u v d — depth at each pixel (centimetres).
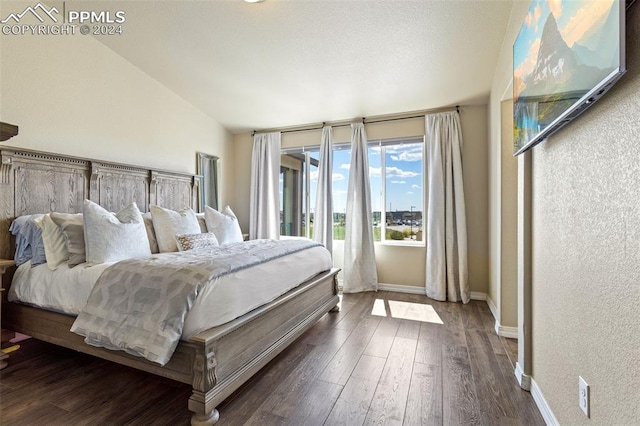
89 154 298
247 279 195
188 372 158
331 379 197
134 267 188
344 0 229
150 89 360
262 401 174
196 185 422
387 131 424
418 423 156
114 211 315
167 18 263
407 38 266
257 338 195
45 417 159
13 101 247
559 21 121
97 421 157
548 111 132
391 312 332
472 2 224
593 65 96
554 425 144
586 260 116
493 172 323
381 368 211
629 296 90
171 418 160
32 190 253
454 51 278
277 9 241
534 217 177
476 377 199
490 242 350
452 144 380
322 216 441
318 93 369
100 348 190
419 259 411
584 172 117
